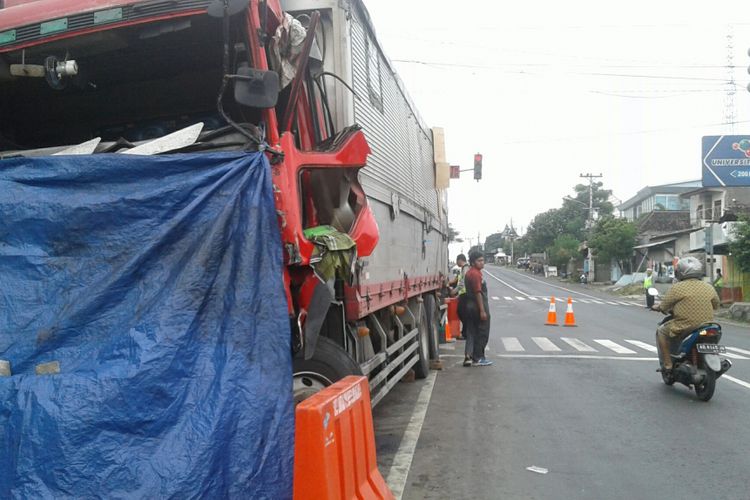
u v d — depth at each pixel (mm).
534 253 88312
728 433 7020
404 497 5176
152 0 4172
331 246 4383
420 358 10258
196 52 4930
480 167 23922
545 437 6895
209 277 3619
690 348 8656
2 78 4898
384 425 7457
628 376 10664
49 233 3652
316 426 3221
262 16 4199
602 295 45094
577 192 83000
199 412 3305
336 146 4773
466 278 11953
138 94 5578
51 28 4383
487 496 5188
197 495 3113
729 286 31344
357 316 5641
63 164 3771
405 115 9312
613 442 6691
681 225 55625
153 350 3385
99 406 3189
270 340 3576
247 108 5180
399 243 8383
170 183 3742
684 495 5172
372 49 7070
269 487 3271
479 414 7961
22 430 3141
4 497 3057
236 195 3736
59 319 3500
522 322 22031
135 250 3613
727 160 32688
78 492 3057
